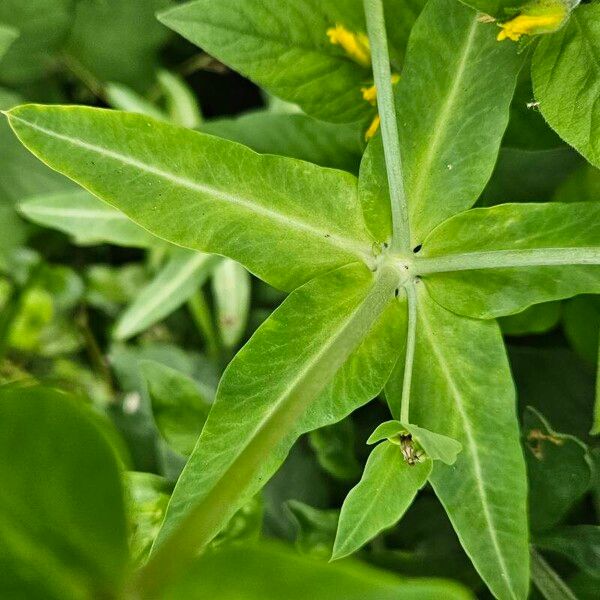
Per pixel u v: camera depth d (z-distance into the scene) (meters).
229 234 0.22
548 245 0.23
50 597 0.17
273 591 0.15
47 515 0.17
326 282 0.22
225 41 0.26
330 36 0.26
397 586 0.15
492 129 0.23
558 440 0.26
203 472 0.21
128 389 0.34
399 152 0.22
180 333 0.36
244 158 0.22
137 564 0.25
